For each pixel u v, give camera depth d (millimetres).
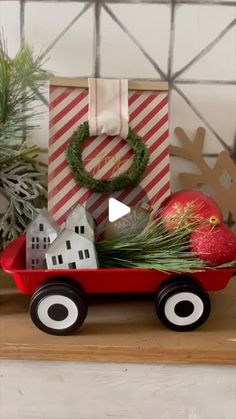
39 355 655
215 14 844
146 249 703
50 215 739
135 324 710
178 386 679
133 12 842
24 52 782
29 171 860
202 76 873
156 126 821
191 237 702
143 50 860
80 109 804
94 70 871
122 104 806
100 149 813
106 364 668
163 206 751
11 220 816
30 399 684
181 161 902
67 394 682
